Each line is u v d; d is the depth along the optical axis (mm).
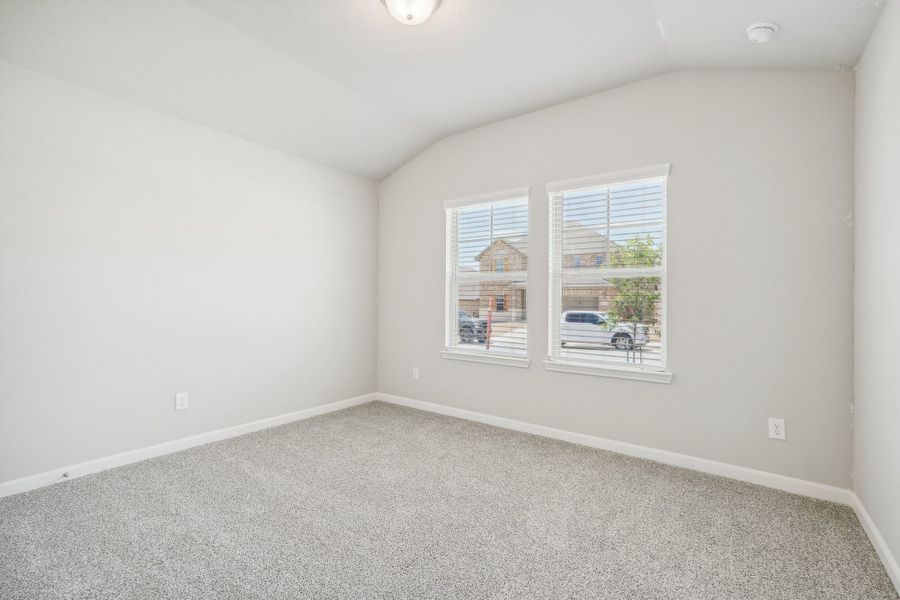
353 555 1781
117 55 2367
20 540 1868
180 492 2332
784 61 2293
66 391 2477
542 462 2771
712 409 2607
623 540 1901
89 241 2559
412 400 4129
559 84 2906
